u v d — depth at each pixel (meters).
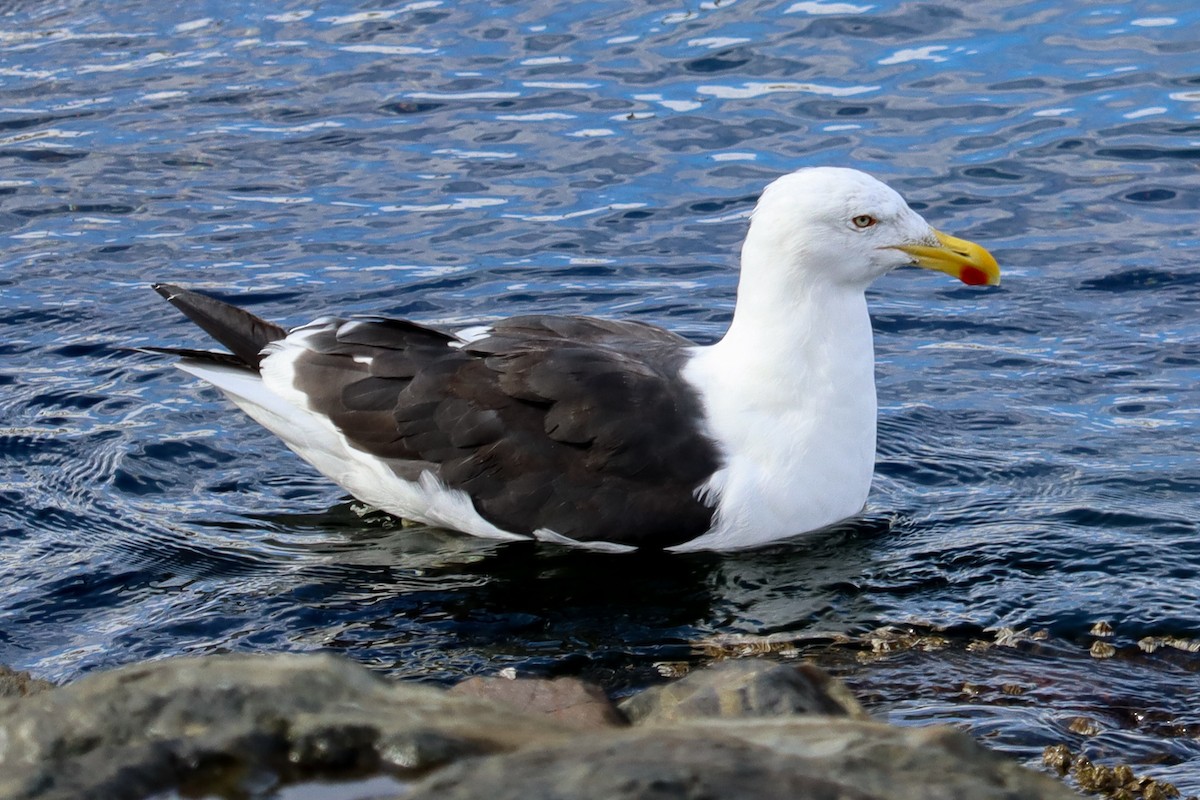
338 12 22.92
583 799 5.15
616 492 11.57
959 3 21.97
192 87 20.86
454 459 11.84
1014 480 12.66
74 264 16.83
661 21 22.06
